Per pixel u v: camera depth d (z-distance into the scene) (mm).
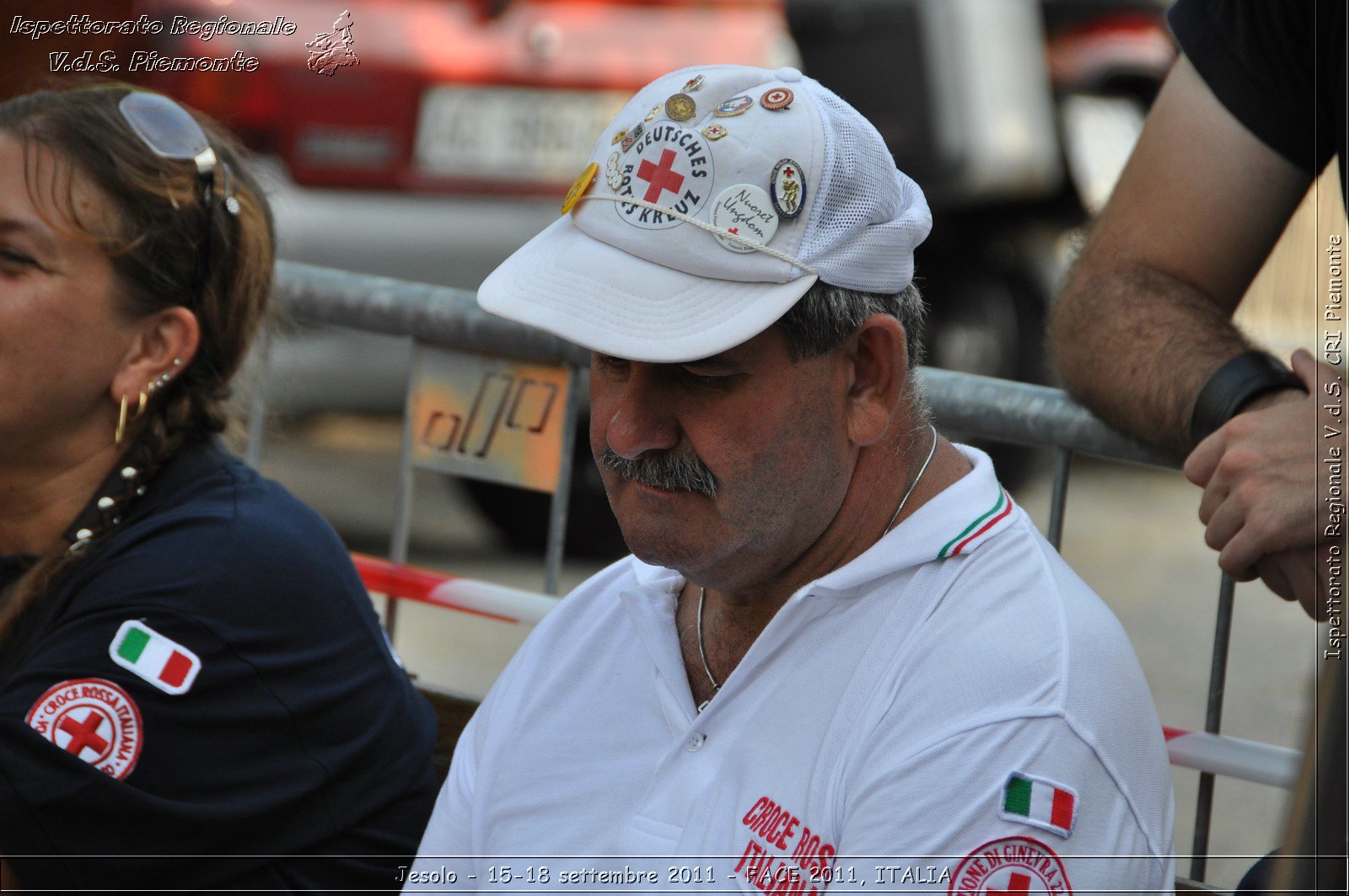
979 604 3506
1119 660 3488
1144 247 5000
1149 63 15750
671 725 3846
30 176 4406
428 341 6238
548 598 6090
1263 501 3932
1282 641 10672
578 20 12773
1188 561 13500
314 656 4496
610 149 3598
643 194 3471
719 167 3408
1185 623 11359
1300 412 4016
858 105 14242
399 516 6395
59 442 4605
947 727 3383
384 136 12188
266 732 4371
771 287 3361
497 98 12492
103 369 4562
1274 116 4734
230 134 5207
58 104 4570
